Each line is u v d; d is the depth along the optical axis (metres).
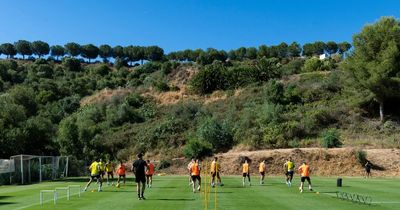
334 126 62.72
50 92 89.31
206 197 24.17
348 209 19.44
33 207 20.16
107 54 147.88
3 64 109.06
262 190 28.88
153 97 85.19
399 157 48.94
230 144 59.69
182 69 101.88
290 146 56.75
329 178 42.84
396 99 65.56
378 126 61.72
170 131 66.31
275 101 71.25
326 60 95.19
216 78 84.69
